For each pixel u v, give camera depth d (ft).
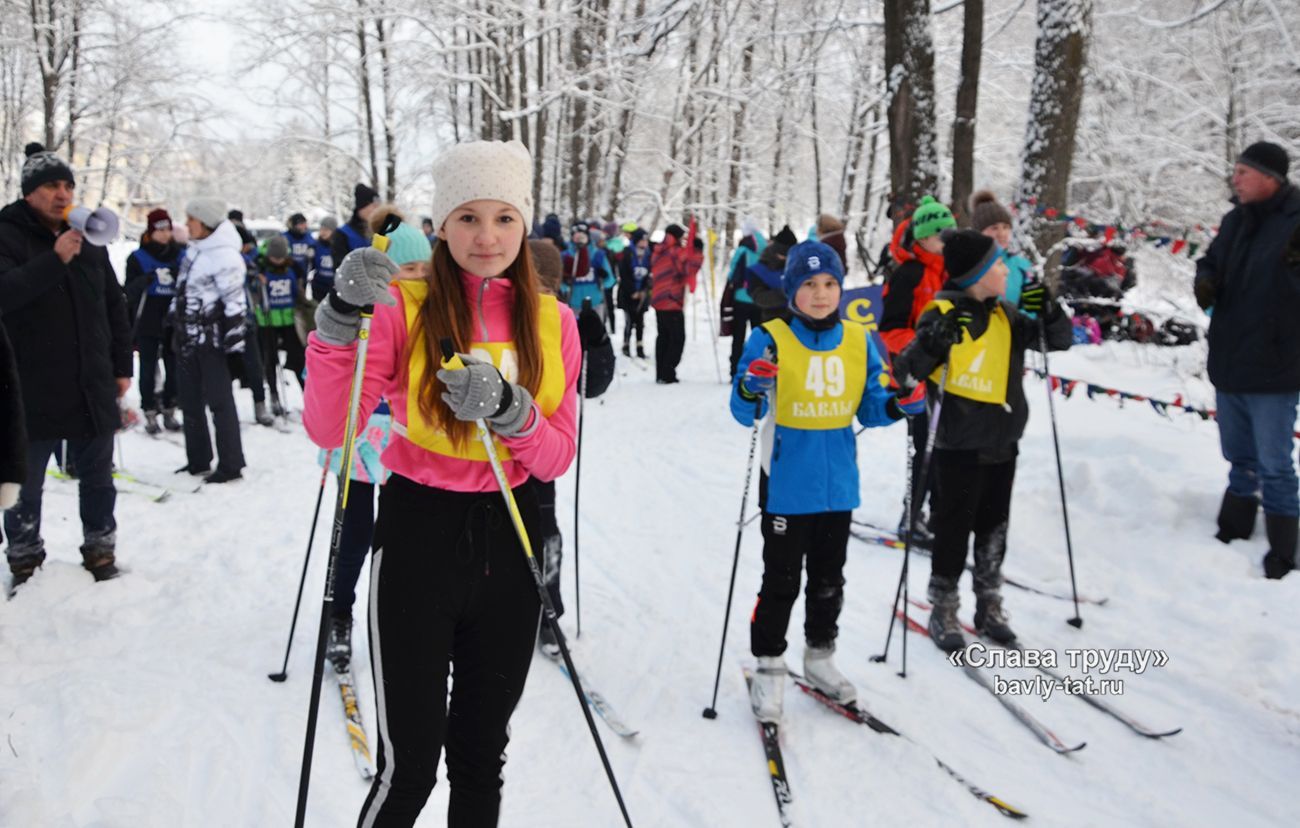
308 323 27.58
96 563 13.75
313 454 23.62
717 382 35.42
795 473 10.19
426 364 6.33
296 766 9.20
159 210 24.50
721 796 9.04
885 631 13.12
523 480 6.68
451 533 6.31
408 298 6.50
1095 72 43.39
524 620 6.57
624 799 8.98
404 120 62.80
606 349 11.39
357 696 10.75
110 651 11.56
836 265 10.23
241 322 20.40
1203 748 9.99
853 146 62.95
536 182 64.44
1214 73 46.14
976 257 11.75
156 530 16.81
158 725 9.82
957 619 12.68
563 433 6.84
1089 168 44.96
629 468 22.59
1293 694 10.88
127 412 15.99
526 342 6.57
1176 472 16.96
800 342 10.25
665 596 14.34
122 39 56.44
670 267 34.30
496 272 6.47
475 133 64.13
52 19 54.54
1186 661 11.83
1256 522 14.73
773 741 9.94
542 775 9.39
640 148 73.72
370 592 6.42
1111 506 16.25
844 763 9.64
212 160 67.41
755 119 69.00
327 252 27.53
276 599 13.70
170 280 24.66
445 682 6.28
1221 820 8.79
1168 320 25.11
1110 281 29.91
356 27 58.03
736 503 19.48
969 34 26.84
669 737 10.16
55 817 7.92
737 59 54.34
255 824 8.26
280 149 66.64
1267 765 9.66
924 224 14.70
